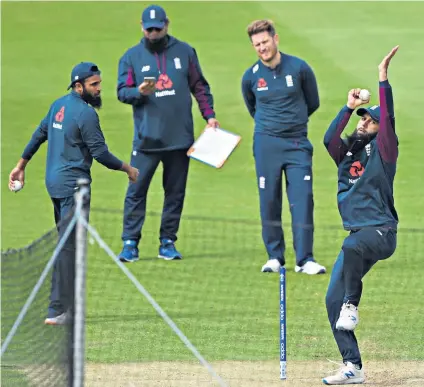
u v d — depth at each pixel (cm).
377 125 3219
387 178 3191
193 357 3412
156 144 4653
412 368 3325
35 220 5497
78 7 10556
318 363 3378
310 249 4531
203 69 8644
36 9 10488
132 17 10206
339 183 3262
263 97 4562
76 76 3809
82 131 3759
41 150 6931
